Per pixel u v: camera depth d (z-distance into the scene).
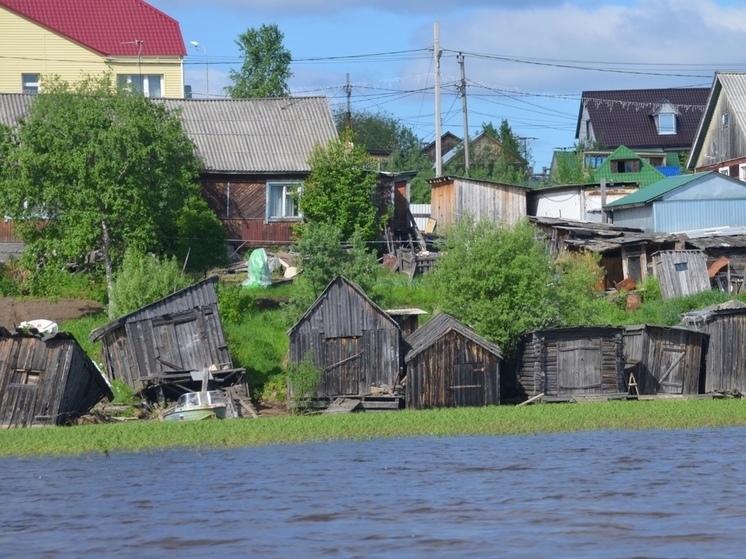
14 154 96.19
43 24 149.88
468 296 97.94
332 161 121.69
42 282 100.38
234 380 91.06
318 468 61.50
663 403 88.88
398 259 121.81
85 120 96.88
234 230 122.94
